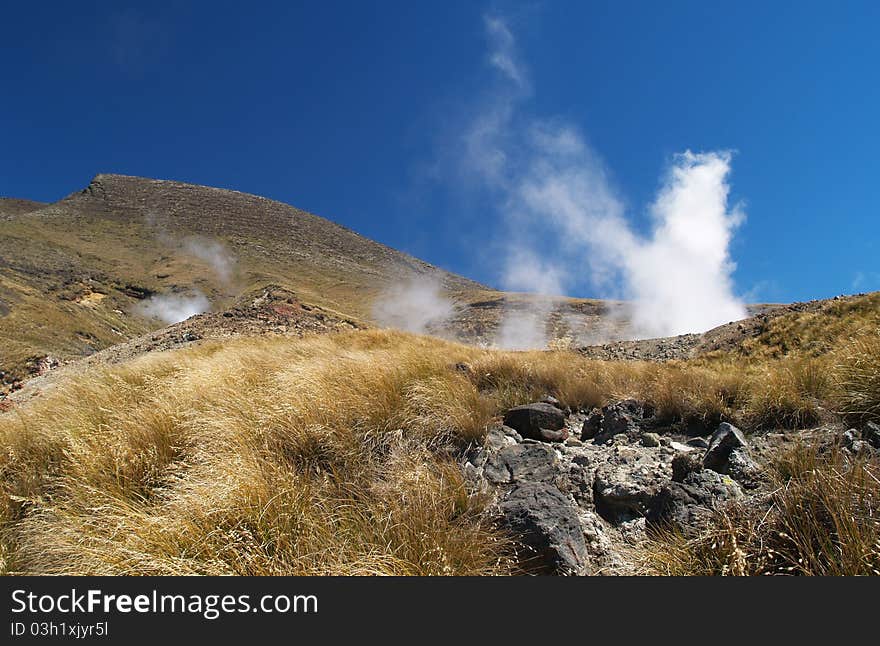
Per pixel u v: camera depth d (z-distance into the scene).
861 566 2.49
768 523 2.86
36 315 66.75
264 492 3.51
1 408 7.45
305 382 5.88
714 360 20.25
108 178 195.38
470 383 6.34
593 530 3.50
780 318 20.98
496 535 3.29
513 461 4.47
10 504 4.35
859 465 2.99
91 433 5.17
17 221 132.25
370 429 4.87
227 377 6.81
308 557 2.99
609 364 8.43
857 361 4.81
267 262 149.12
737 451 3.95
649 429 5.33
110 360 20.70
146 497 4.17
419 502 3.44
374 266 171.88
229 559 3.08
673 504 3.43
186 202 185.00
